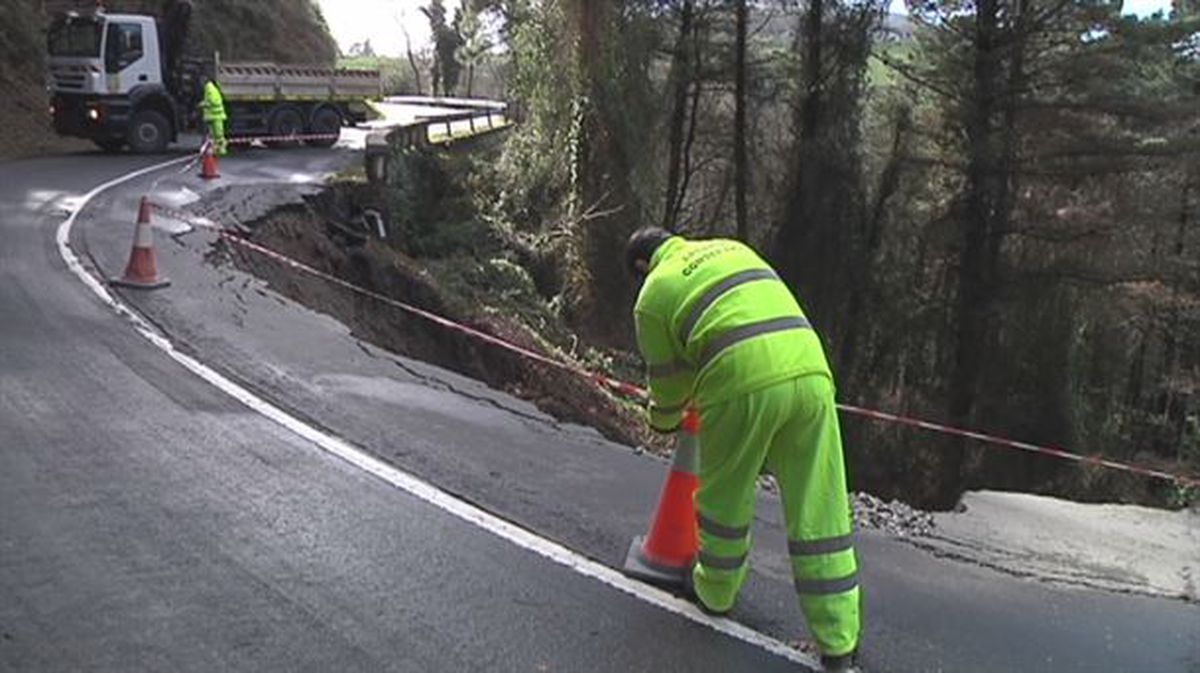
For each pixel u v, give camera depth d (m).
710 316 3.99
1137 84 29.55
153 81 22.59
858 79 30.52
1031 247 29.48
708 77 31.39
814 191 30.38
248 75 25.38
